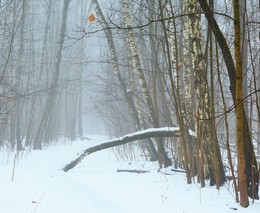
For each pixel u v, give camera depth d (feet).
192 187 23.88
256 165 20.30
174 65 31.40
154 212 18.21
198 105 24.04
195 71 23.98
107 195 22.29
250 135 20.44
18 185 25.49
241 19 33.42
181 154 29.99
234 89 19.17
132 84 41.39
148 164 36.81
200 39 23.99
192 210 18.24
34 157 47.98
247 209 18.11
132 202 20.31
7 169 34.01
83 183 26.71
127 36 39.93
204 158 24.66
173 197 21.06
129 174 30.71
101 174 31.01
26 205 19.80
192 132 27.55
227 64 19.13
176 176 28.55
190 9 24.04
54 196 21.94
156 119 35.86
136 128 42.57
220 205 19.03
